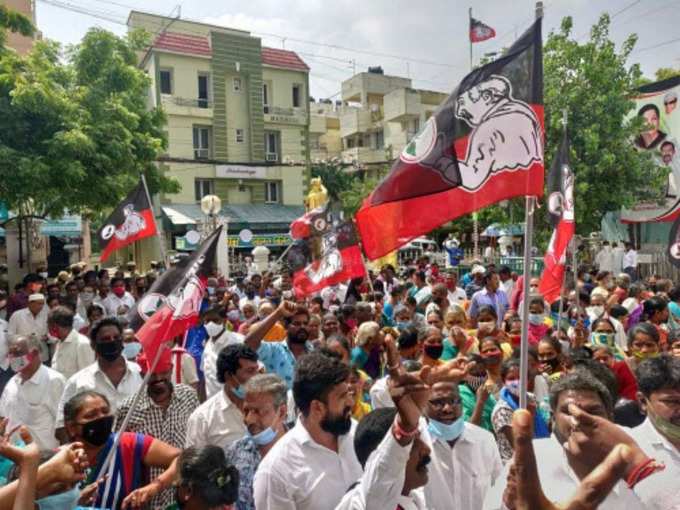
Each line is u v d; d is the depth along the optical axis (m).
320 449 3.08
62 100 13.25
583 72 18.09
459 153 3.81
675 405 2.72
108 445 3.51
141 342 4.29
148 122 17.89
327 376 3.00
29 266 16.34
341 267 8.38
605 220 25.52
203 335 7.38
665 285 11.13
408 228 3.87
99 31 15.35
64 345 6.57
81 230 24.95
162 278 4.50
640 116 19.91
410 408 2.40
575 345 6.42
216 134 31.94
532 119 3.72
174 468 3.36
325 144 48.41
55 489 2.30
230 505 2.72
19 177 12.44
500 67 3.82
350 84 46.44
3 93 12.91
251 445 3.54
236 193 33.00
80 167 12.99
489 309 6.89
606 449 2.15
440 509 3.34
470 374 4.71
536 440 2.69
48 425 5.32
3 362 7.56
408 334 5.61
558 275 6.93
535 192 3.62
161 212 30.66
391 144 41.94
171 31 33.59
